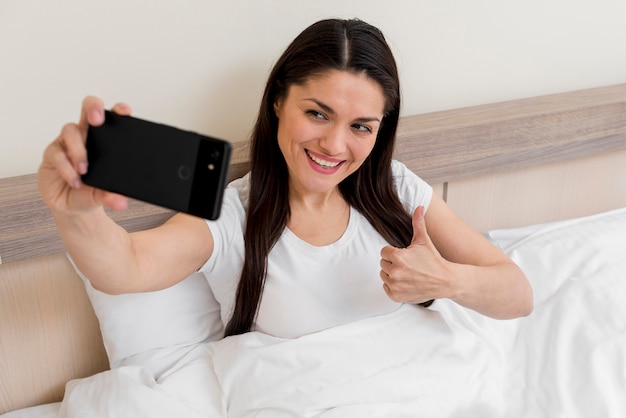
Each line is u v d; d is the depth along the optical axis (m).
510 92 1.64
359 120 1.02
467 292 1.11
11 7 1.10
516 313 1.20
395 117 1.12
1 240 1.09
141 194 0.71
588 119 1.58
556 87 1.70
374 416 1.03
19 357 1.20
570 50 1.68
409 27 1.46
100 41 1.18
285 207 1.14
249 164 1.26
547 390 1.18
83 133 0.72
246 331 1.19
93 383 1.13
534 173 1.61
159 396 1.07
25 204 1.09
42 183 0.74
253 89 1.34
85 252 0.83
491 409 1.11
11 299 1.16
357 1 1.39
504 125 1.48
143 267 0.93
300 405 1.03
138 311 1.19
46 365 1.23
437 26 1.49
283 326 1.15
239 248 1.14
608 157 1.69
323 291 1.16
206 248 1.09
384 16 1.43
